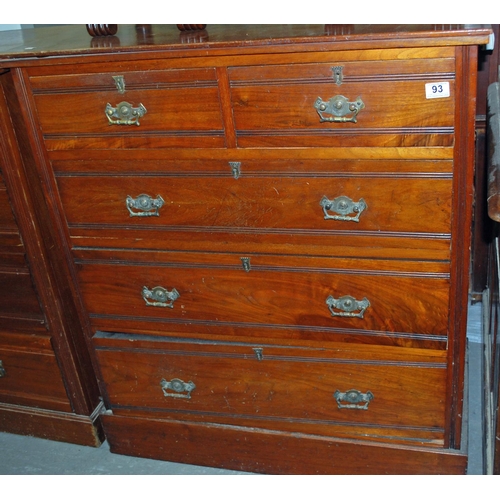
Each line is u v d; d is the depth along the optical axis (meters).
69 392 2.02
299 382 1.73
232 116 1.45
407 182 1.42
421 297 1.53
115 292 1.77
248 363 1.74
